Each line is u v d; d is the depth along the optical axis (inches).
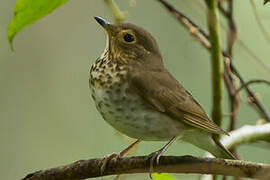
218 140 364.8
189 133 364.8
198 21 484.4
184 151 503.2
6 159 522.9
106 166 310.7
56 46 553.6
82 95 549.6
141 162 311.4
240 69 490.9
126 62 358.9
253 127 386.3
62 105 544.7
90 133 536.4
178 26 540.7
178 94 358.0
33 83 544.7
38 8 301.6
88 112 545.0
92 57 558.3
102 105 347.9
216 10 373.4
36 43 550.3
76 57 557.3
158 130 348.5
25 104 539.2
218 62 377.1
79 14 565.9
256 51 486.3
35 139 531.5
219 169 297.0
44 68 548.7
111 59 354.9
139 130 347.6
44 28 554.6
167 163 308.3
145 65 362.6
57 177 310.2
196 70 527.5
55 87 546.6
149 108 346.6
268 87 504.4
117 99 342.6
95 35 563.2
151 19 546.6
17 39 542.6
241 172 290.5
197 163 299.9
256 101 422.6
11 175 518.9
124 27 364.8
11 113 533.6
